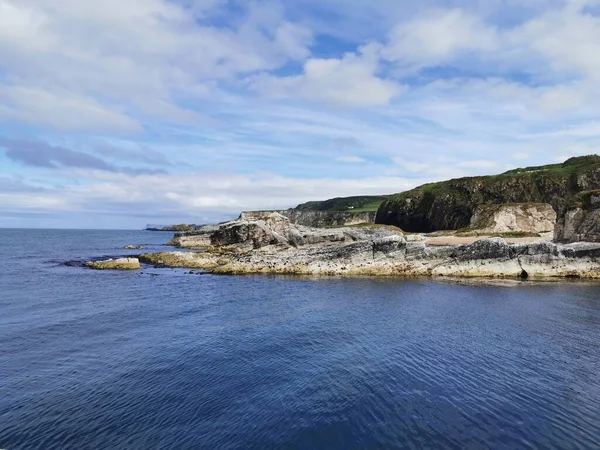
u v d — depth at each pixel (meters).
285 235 66.81
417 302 30.34
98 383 15.64
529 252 43.03
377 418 12.71
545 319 24.69
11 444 11.63
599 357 17.89
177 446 11.41
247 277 45.69
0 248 99.75
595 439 11.48
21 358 18.39
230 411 13.34
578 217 47.28
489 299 31.17
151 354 18.86
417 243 46.75
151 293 35.53
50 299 32.53
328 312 27.36
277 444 11.38
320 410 13.27
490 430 11.96
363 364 17.31
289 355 18.61
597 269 41.00
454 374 16.09
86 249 99.06
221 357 18.42
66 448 11.44
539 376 15.83
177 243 110.62
